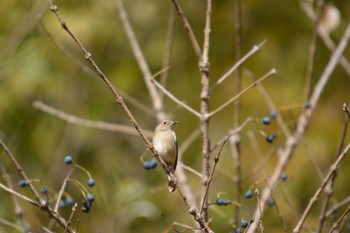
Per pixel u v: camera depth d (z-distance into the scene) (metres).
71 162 7.60
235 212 8.27
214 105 14.67
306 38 15.10
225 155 13.76
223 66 14.84
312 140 14.17
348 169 13.96
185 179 9.58
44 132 13.81
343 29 14.72
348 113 6.88
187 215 13.74
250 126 14.01
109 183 11.55
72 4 14.50
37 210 10.51
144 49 14.98
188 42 14.98
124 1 15.27
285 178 8.84
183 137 14.72
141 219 13.45
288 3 15.09
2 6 11.69
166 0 15.35
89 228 11.76
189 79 14.94
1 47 9.45
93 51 14.69
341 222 7.61
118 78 14.88
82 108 14.48
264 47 14.86
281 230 12.88
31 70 13.91
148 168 8.12
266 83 14.67
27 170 13.38
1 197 10.01
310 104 9.66
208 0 8.27
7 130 13.41
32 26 9.44
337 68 14.84
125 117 15.04
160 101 10.38
